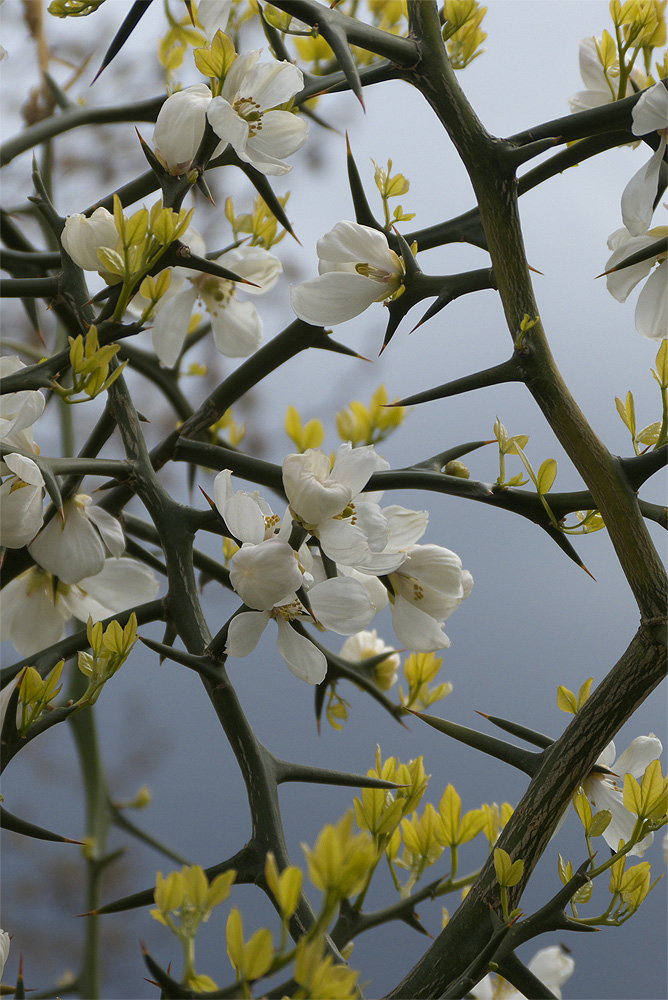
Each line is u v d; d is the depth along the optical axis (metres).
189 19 1.32
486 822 1.19
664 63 1.20
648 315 1.19
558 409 1.14
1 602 1.21
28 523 1.16
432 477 1.17
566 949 1.21
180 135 1.17
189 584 1.17
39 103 1.34
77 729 1.36
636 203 1.16
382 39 1.16
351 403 1.35
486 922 1.12
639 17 1.20
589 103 1.22
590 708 1.14
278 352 1.21
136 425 1.19
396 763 1.20
